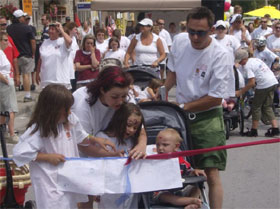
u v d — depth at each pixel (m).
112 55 10.57
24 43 11.06
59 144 3.62
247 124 10.06
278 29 12.62
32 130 3.58
